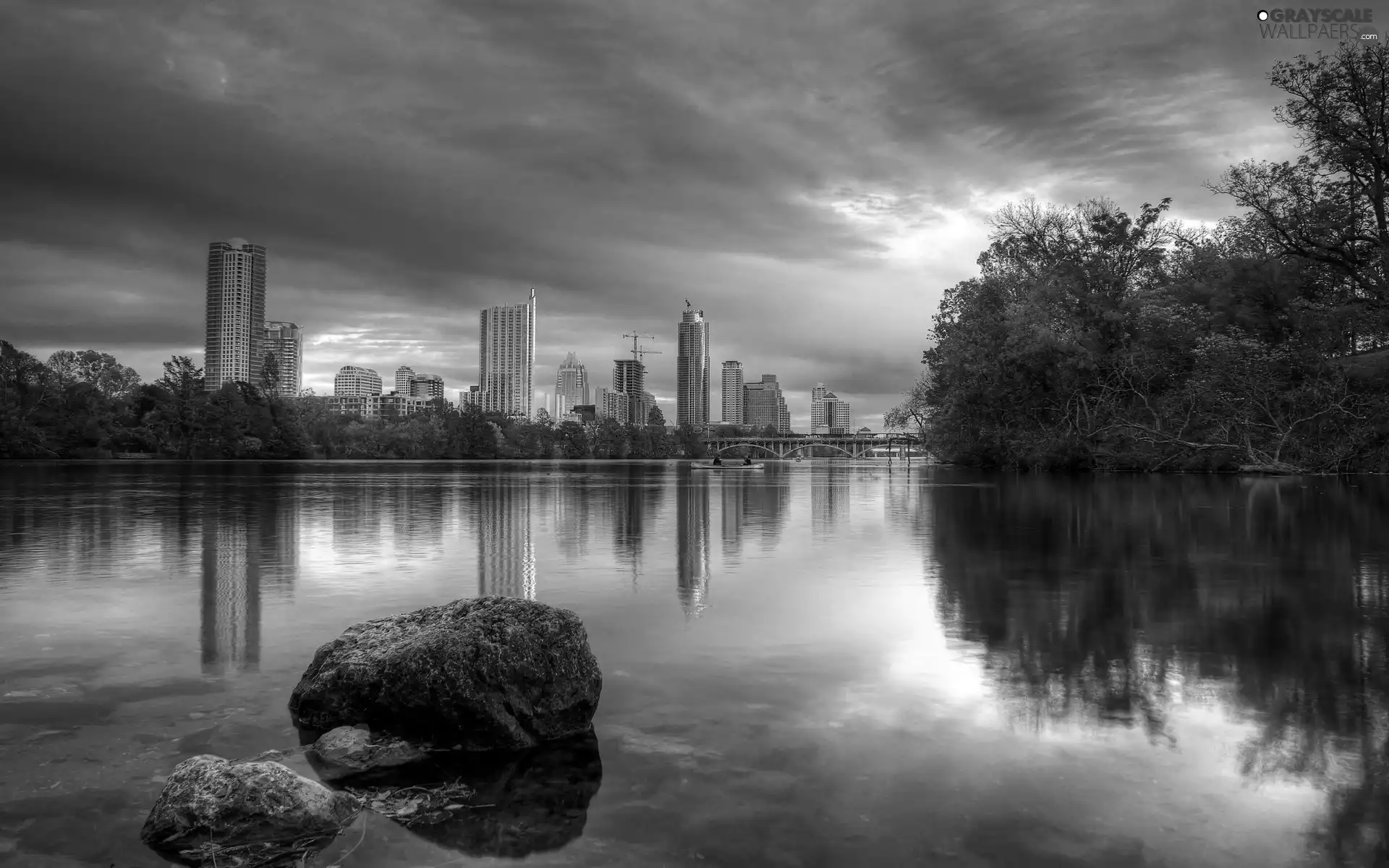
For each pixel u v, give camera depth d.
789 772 5.37
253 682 7.55
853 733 6.09
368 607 11.01
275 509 28.53
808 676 7.61
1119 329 59.53
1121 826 4.59
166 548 17.36
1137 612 10.42
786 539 19.30
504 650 6.28
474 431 181.00
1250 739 5.92
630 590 12.31
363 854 4.46
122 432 121.38
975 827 4.57
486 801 5.14
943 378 76.94
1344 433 47.84
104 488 43.31
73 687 7.38
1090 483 43.53
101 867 4.33
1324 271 52.59
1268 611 10.42
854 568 14.44
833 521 24.17
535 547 17.75
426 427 176.50
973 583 12.73
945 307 81.81
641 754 5.75
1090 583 12.63
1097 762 5.50
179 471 77.19
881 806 4.86
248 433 137.38
